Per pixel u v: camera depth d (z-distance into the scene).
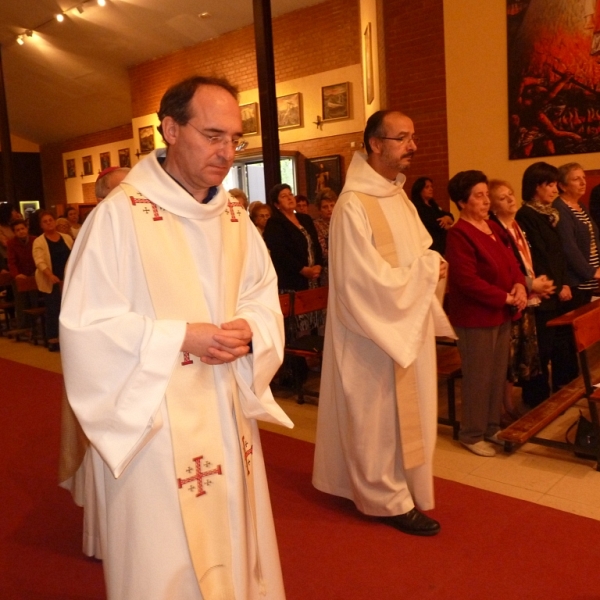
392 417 2.74
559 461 3.54
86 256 1.54
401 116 2.72
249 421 1.79
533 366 4.01
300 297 4.61
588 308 3.76
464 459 3.60
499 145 6.26
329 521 2.95
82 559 2.76
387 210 2.75
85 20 10.23
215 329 1.52
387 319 2.60
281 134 9.54
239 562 1.66
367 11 7.36
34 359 6.76
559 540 2.71
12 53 12.01
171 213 1.64
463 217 3.61
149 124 11.91
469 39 6.27
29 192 16.61
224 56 10.28
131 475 1.58
